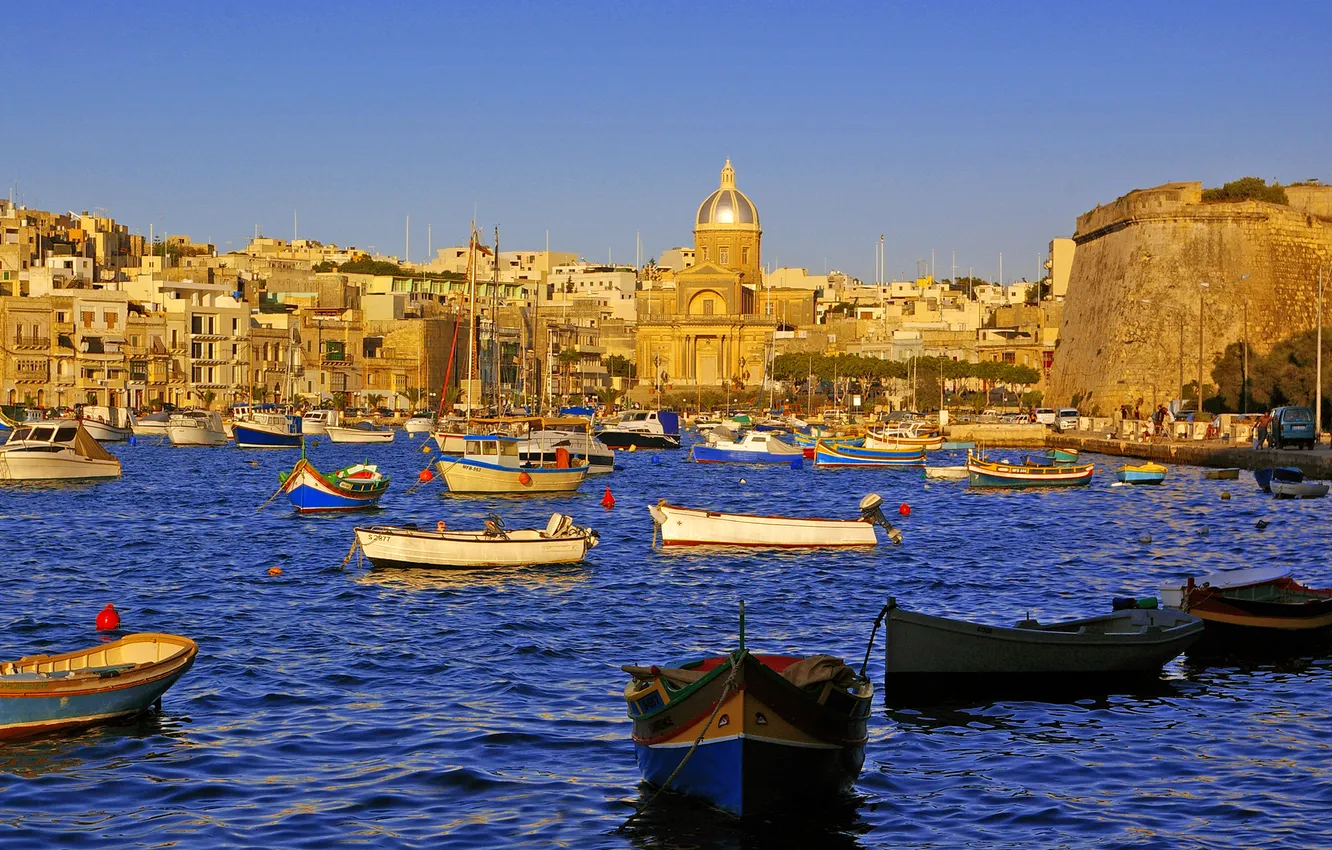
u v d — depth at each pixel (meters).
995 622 40.94
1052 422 156.50
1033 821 23.78
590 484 99.69
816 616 42.19
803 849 22.52
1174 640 32.72
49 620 41.06
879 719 29.77
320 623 40.41
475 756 27.02
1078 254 171.25
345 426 164.75
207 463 119.25
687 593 46.16
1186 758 27.22
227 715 29.88
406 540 49.81
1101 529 67.44
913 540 62.38
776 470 119.88
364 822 23.56
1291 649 36.44
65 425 99.00
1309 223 151.00
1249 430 116.12
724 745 23.27
